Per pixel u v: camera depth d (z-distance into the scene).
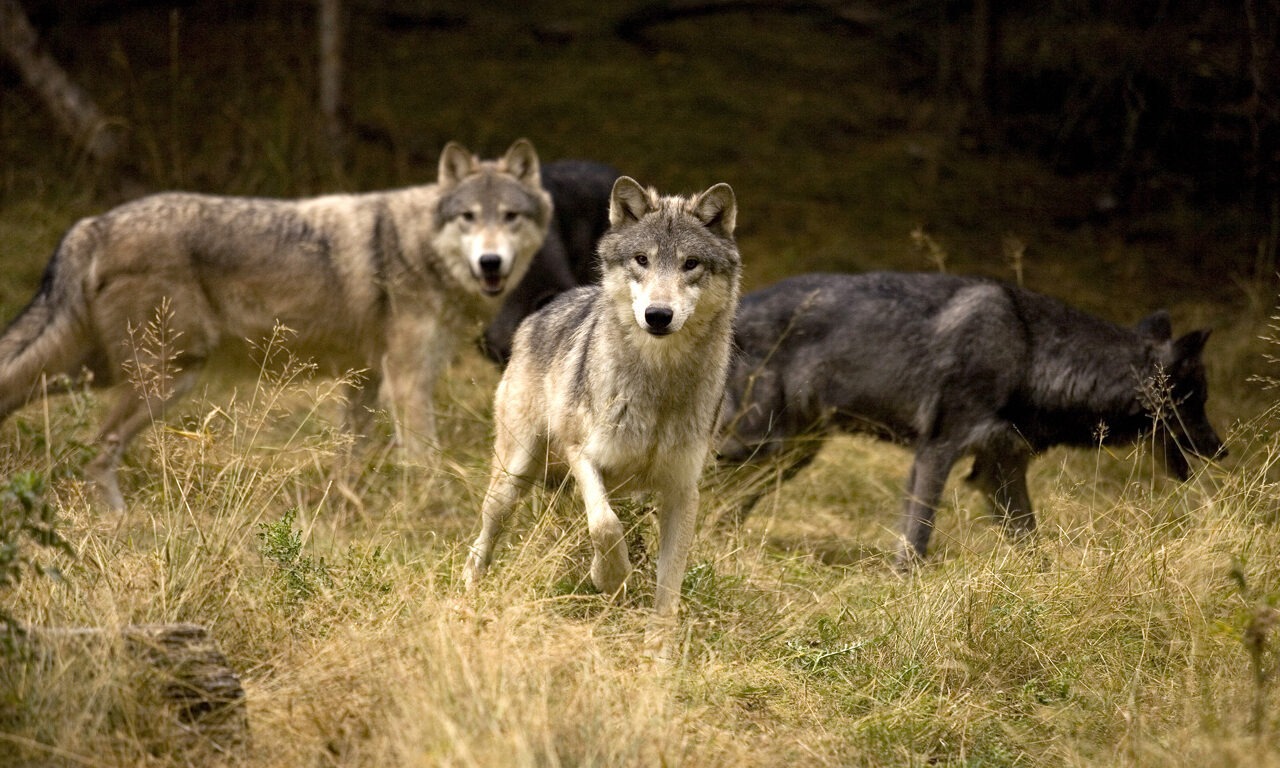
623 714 6.33
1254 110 15.96
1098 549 8.68
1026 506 11.20
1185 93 17.69
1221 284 19.80
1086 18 19.20
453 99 25.16
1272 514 9.89
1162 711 6.99
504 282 12.80
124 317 11.55
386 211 12.65
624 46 28.47
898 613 8.41
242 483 8.82
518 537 9.09
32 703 5.70
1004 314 10.94
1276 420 10.98
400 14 28.47
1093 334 11.11
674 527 8.27
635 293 7.86
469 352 16.41
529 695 6.14
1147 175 21.92
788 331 11.35
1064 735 6.89
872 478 12.89
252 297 12.07
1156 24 17.70
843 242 20.72
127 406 11.51
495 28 28.70
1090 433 11.16
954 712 7.18
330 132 20.84
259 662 6.74
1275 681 6.89
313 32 26.69
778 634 8.32
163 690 5.92
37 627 6.09
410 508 10.65
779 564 9.84
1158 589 8.11
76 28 25.44
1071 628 7.97
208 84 23.92
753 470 11.42
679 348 7.92
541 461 9.02
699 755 6.20
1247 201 21.11
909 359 10.99
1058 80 22.94
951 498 11.94
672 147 23.95
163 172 20.17
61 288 11.62
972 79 25.52
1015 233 21.86
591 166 16.34
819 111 26.16
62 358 11.66
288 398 12.70
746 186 22.81
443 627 6.48
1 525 5.99
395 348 12.57
